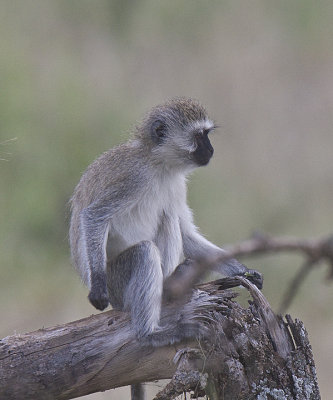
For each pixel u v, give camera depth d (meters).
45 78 18.73
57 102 18.02
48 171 17.33
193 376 8.15
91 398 11.75
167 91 19.61
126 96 18.97
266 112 19.45
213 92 19.69
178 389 8.14
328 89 19.98
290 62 20.62
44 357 8.33
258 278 10.12
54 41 20.25
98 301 9.55
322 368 14.38
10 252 16.39
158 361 8.50
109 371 8.44
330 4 21.88
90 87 18.86
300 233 17.23
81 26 20.81
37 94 18.17
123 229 10.51
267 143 18.86
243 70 20.19
